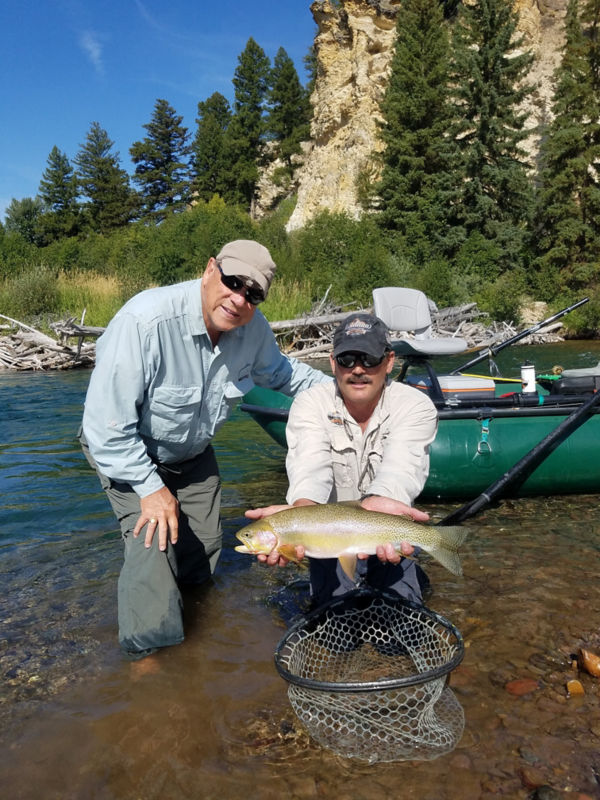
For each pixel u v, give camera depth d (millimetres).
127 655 2986
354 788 2152
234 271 2914
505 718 2465
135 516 3072
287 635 2779
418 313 6359
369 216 33312
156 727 2477
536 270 31719
